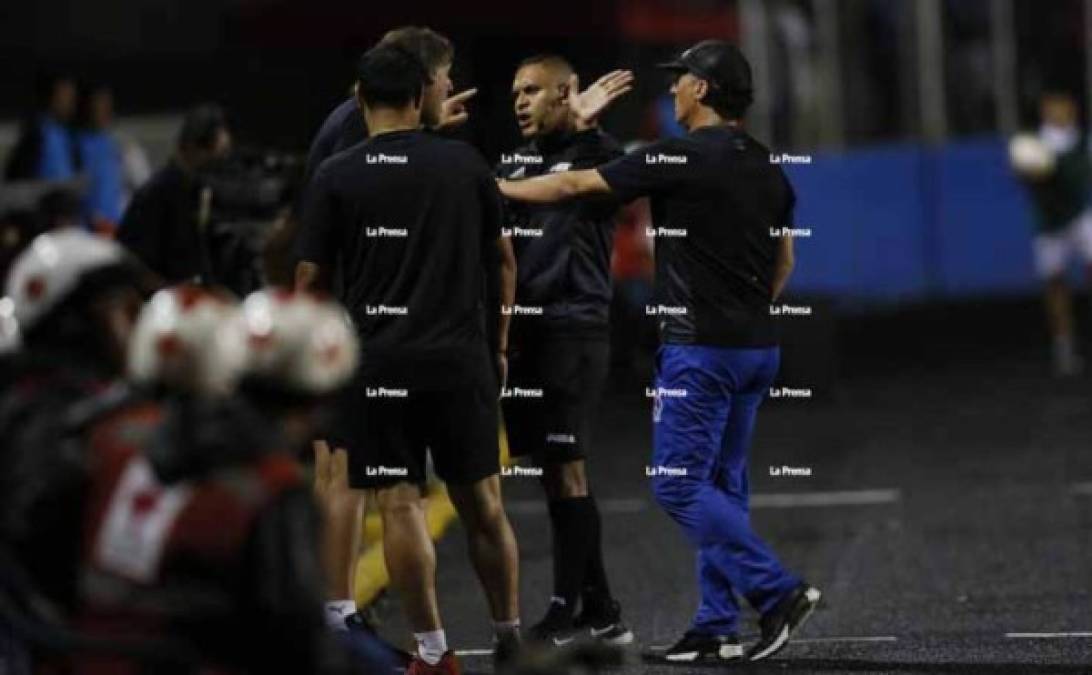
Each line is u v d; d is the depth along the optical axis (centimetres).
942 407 6025
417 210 2673
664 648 3130
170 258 3878
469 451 2730
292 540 1483
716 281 2903
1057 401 6088
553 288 3095
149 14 8006
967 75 9206
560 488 3123
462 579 3744
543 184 2895
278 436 1516
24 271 1641
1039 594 3519
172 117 7406
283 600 1473
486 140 3934
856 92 8694
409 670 2778
